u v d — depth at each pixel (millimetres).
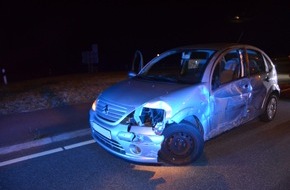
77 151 4938
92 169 4270
